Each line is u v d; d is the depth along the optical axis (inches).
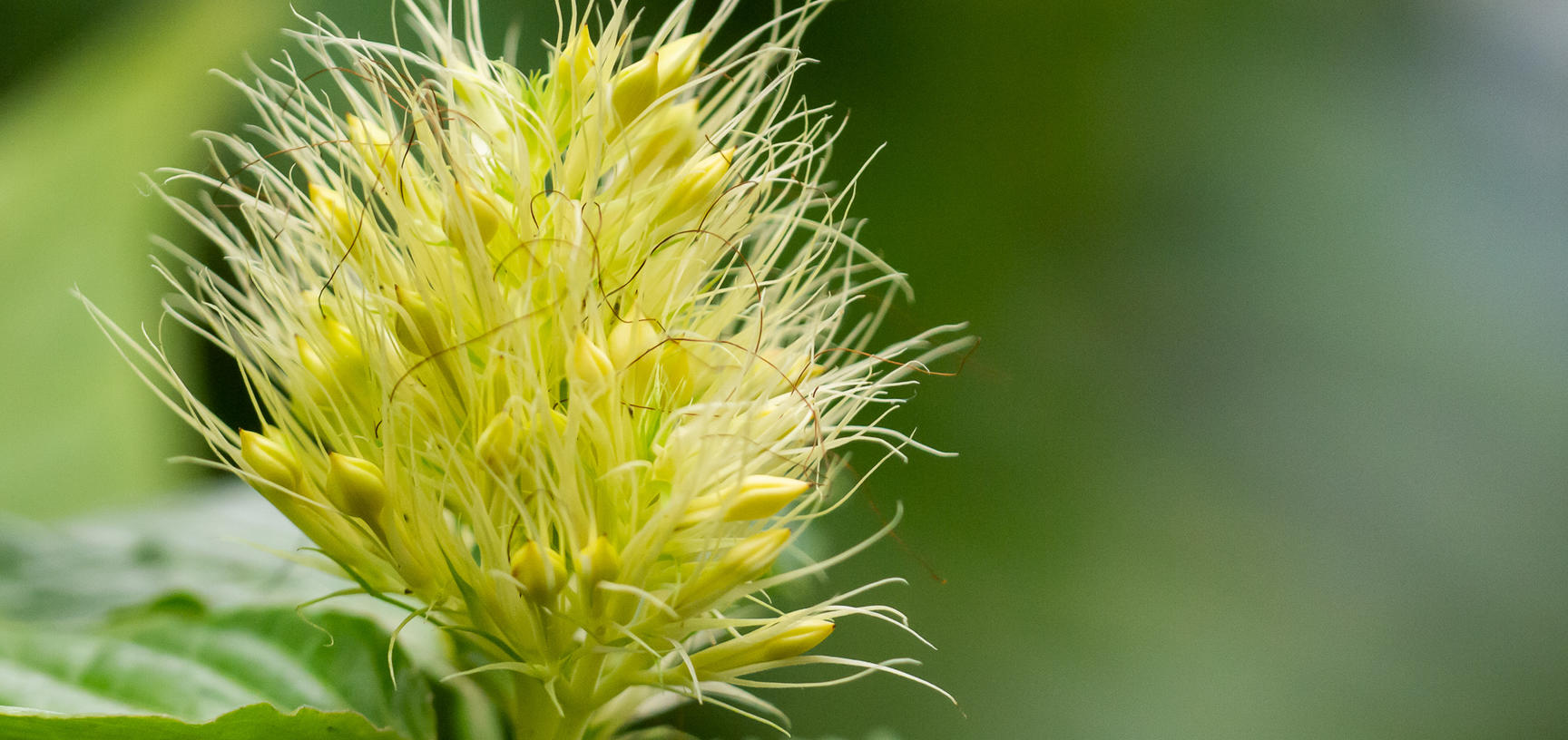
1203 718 32.1
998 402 35.2
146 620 17.0
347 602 17.4
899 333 32.7
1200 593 34.0
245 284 16.3
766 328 16.5
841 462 16.5
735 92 16.7
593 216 16.0
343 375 16.0
